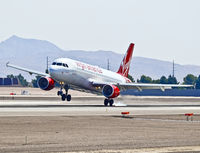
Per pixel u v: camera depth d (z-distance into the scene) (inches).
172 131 1946.4
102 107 3476.9
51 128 1952.5
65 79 3752.5
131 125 2143.2
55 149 1430.9
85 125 2089.1
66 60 3789.4
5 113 2613.2
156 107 3740.2
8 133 1781.5
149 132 1893.5
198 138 1732.3
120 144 1551.4
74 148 1455.5
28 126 2000.5
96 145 1524.4
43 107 3235.7
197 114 2955.2
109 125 2116.1
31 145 1508.4
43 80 3922.2
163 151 1411.2
